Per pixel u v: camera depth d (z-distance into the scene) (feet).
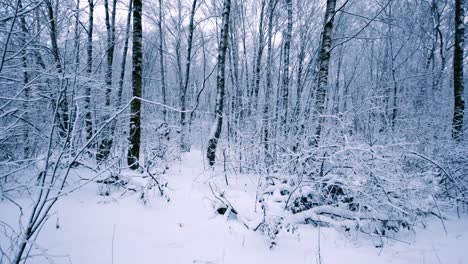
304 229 14.11
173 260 10.05
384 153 16.60
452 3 45.44
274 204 15.58
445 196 17.99
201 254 10.75
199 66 91.20
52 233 10.65
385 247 12.96
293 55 48.78
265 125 26.86
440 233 14.23
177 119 38.29
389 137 20.56
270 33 43.55
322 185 16.74
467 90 40.96
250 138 23.90
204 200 16.20
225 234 12.78
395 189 14.93
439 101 35.35
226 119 28.22
